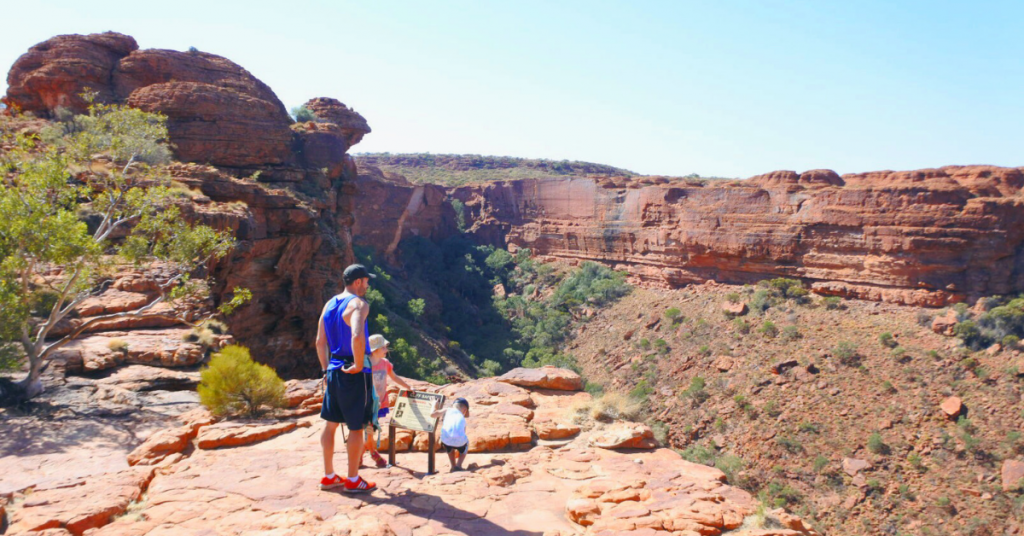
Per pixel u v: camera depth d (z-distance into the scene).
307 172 44.03
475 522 4.96
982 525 30.08
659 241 74.69
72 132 33.00
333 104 58.25
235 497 5.25
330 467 5.48
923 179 57.72
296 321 35.75
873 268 55.25
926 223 52.44
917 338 46.53
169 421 8.53
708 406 44.72
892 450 36.03
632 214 80.12
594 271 81.44
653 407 47.25
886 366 43.53
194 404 9.66
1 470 6.31
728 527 4.97
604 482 5.83
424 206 95.75
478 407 8.38
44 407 8.86
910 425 37.53
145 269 17.64
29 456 6.77
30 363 9.74
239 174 40.53
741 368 48.09
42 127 34.47
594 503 5.20
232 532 4.51
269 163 42.16
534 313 75.88
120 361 11.73
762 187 65.81
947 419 37.41
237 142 40.84
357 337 5.19
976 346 43.12
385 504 5.18
